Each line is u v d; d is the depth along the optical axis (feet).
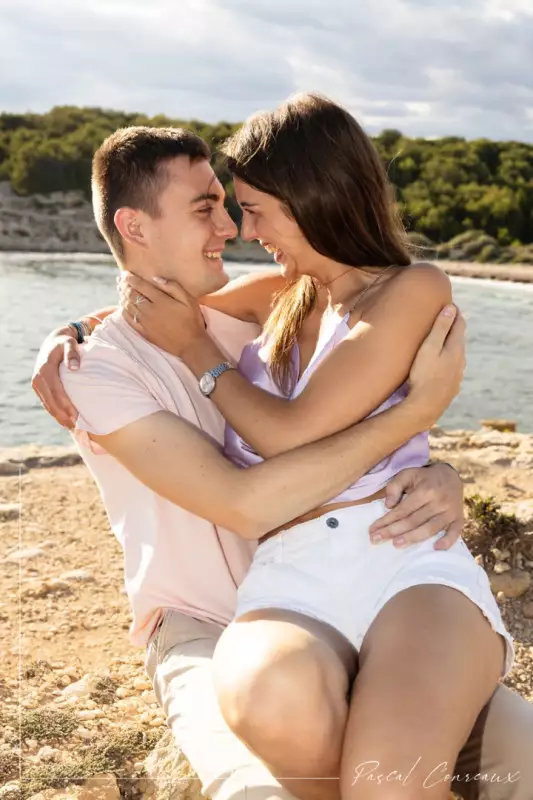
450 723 5.61
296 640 6.01
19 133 87.35
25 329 47.78
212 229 7.91
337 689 5.94
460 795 7.04
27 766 7.81
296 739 5.79
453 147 97.09
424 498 6.84
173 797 7.27
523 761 6.51
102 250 88.89
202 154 7.96
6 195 86.79
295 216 7.07
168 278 7.95
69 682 9.59
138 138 7.82
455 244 94.48
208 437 7.46
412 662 5.80
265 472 6.78
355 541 6.75
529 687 9.39
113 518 8.16
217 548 7.91
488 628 6.34
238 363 8.21
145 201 7.75
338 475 6.74
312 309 7.75
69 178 86.79
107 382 7.38
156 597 7.88
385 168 7.32
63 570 13.19
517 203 96.32
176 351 7.84
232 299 8.92
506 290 79.92
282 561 6.85
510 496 16.29
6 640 10.63
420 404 6.85
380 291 7.00
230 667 6.08
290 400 7.27
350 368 6.79
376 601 6.60
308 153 6.92
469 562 6.79
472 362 46.21
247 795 6.14
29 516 15.76
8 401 31.78
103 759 7.93
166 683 7.42
